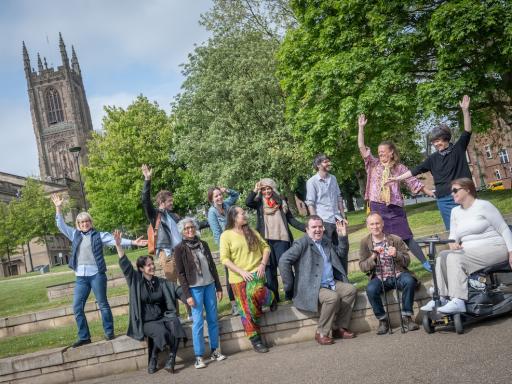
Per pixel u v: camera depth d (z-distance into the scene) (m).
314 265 6.68
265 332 6.85
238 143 29.34
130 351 6.85
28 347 7.98
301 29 23.22
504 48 16.23
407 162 38.72
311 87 21.48
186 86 32.62
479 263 5.83
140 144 40.47
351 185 47.59
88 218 7.58
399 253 6.54
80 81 121.50
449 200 6.93
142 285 6.81
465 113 7.03
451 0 17.58
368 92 19.28
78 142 111.06
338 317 6.58
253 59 29.20
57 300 12.75
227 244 6.82
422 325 6.47
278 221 7.48
